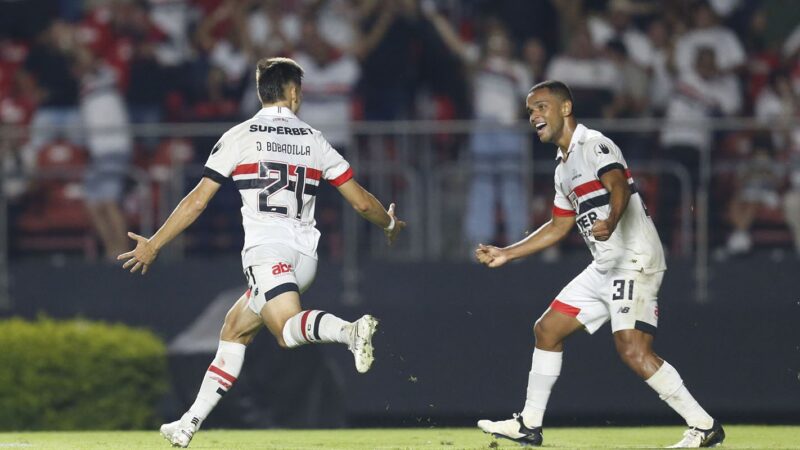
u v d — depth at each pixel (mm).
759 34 52031
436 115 50500
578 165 23562
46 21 52250
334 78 49469
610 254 23703
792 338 44000
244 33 51031
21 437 30094
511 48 49969
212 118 50531
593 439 27281
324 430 34781
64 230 47500
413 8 50594
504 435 24609
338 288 45375
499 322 44375
